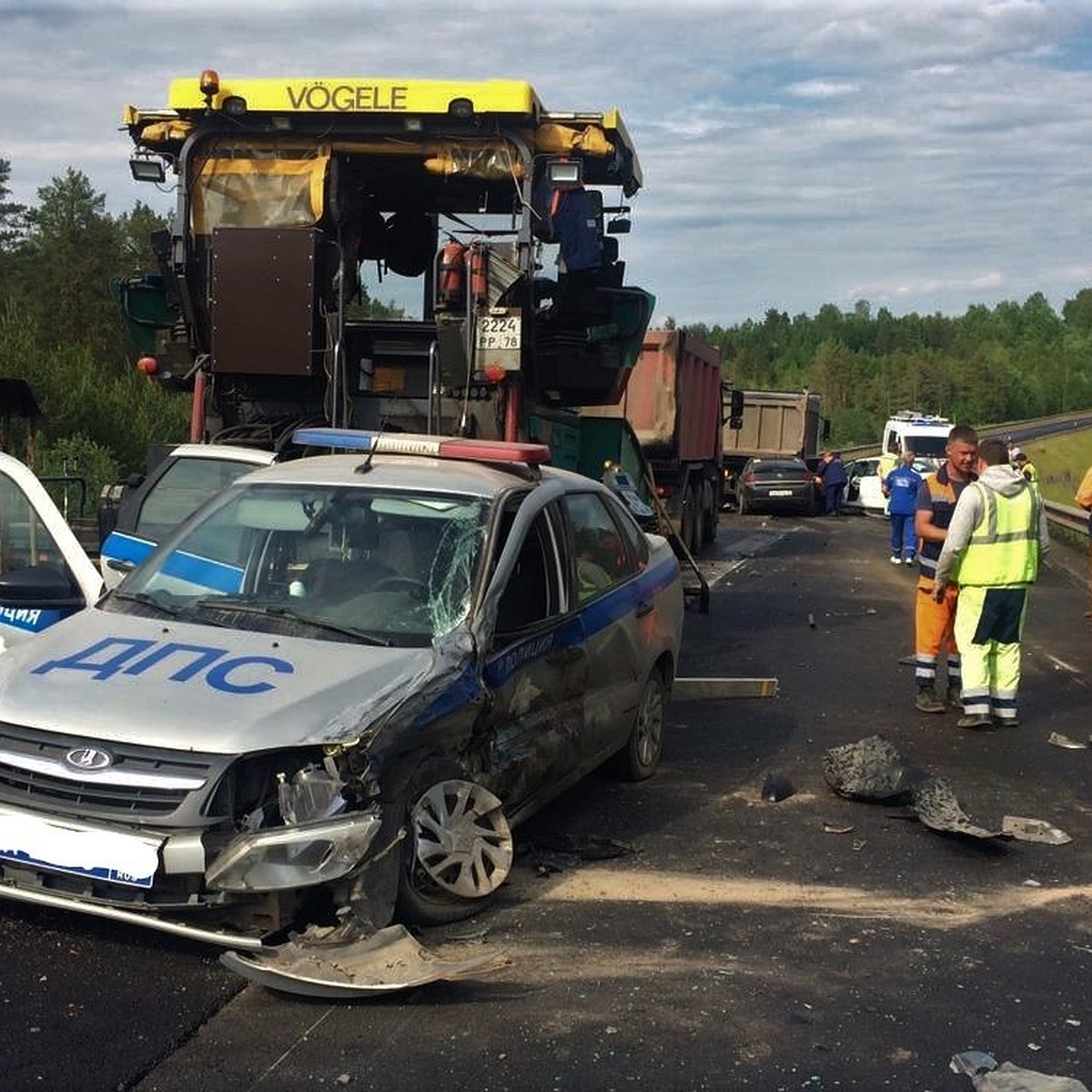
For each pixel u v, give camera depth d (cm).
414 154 969
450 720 464
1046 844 609
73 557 584
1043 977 457
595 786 678
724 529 2641
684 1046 396
